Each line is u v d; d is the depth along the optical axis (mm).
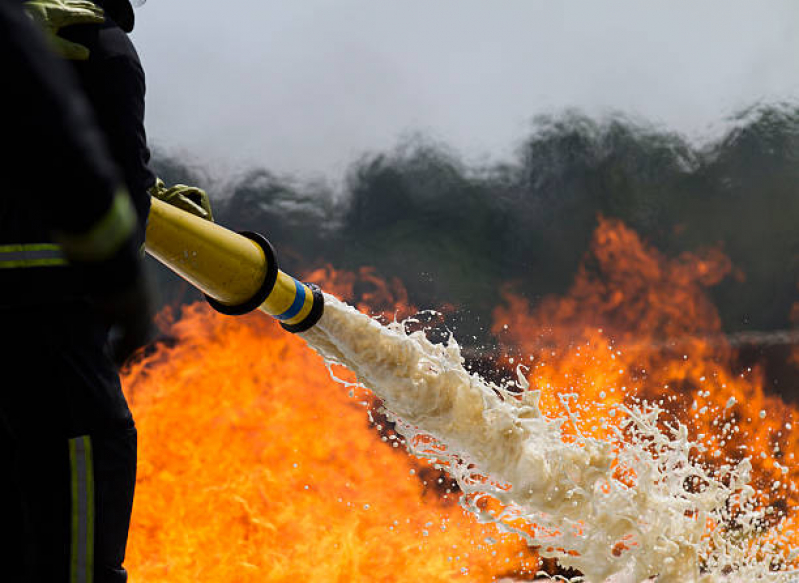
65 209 846
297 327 1793
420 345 1909
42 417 1291
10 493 1298
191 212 1578
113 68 1294
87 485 1312
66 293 1274
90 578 1325
